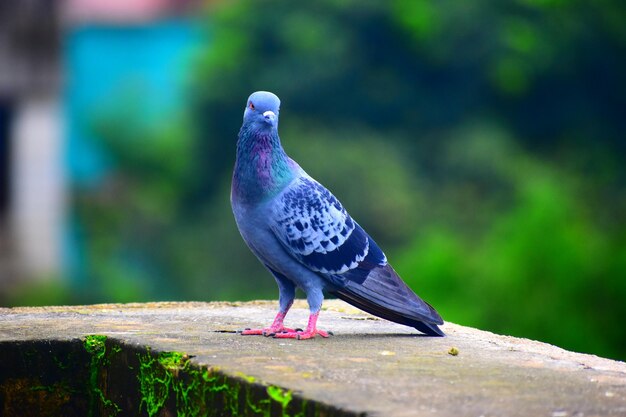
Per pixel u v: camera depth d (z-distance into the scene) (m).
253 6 26.86
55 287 20.20
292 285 5.82
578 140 28.91
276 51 27.08
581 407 3.88
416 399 3.93
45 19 19.97
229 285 24.59
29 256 20.31
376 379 4.26
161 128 28.19
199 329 5.66
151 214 25.81
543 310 12.52
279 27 26.73
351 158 24.42
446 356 4.87
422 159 26.70
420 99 27.30
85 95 29.19
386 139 26.48
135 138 27.62
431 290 13.79
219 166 27.48
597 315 12.46
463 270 13.68
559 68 28.47
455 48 27.42
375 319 6.41
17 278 20.12
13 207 20.23
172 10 32.56
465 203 25.47
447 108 27.47
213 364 4.50
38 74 19.97
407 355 4.88
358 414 3.73
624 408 3.88
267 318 6.30
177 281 24.89
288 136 25.23
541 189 13.57
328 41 26.66
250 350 4.91
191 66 28.14
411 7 26.59
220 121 27.38
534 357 4.91
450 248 14.05
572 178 27.23
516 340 5.50
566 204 14.27
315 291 5.63
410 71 27.42
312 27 26.67
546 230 12.80
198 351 4.83
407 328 5.98
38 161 20.20
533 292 12.73
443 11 27.16
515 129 28.66
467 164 26.27
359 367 4.51
